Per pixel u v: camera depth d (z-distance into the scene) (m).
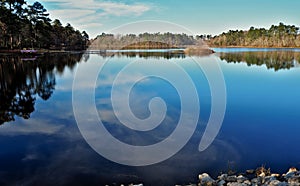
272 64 31.50
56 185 5.51
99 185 5.52
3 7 45.03
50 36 59.78
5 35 46.91
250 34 112.06
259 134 8.38
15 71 24.47
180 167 6.25
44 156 6.84
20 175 5.89
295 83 18.17
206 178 5.64
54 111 11.05
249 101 12.65
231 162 6.52
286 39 104.69
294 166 6.37
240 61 35.00
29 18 53.72
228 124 9.25
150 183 5.58
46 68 26.56
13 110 11.34
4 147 7.41
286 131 8.61
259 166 6.36
